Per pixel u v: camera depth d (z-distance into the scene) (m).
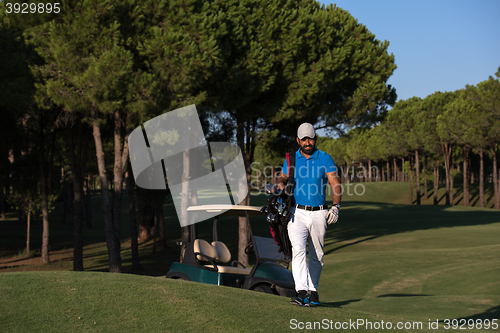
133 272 17.91
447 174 49.78
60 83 11.54
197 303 3.53
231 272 6.45
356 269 13.80
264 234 23.42
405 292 10.60
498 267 12.32
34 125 19.86
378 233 24.42
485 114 35.28
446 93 47.75
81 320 3.01
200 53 11.57
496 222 27.81
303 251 3.66
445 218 31.08
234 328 3.04
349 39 16.39
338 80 15.70
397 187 66.81
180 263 6.96
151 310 3.29
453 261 14.07
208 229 29.88
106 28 10.78
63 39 10.82
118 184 14.55
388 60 17.45
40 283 3.75
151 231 30.56
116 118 14.05
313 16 15.17
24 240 29.12
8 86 12.03
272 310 3.54
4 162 22.69
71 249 25.33
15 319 2.94
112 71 10.62
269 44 14.31
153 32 11.58
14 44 12.37
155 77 11.41
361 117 17.42
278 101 15.63
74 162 18.14
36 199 22.89
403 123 50.06
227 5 13.94
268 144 20.59
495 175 42.59
